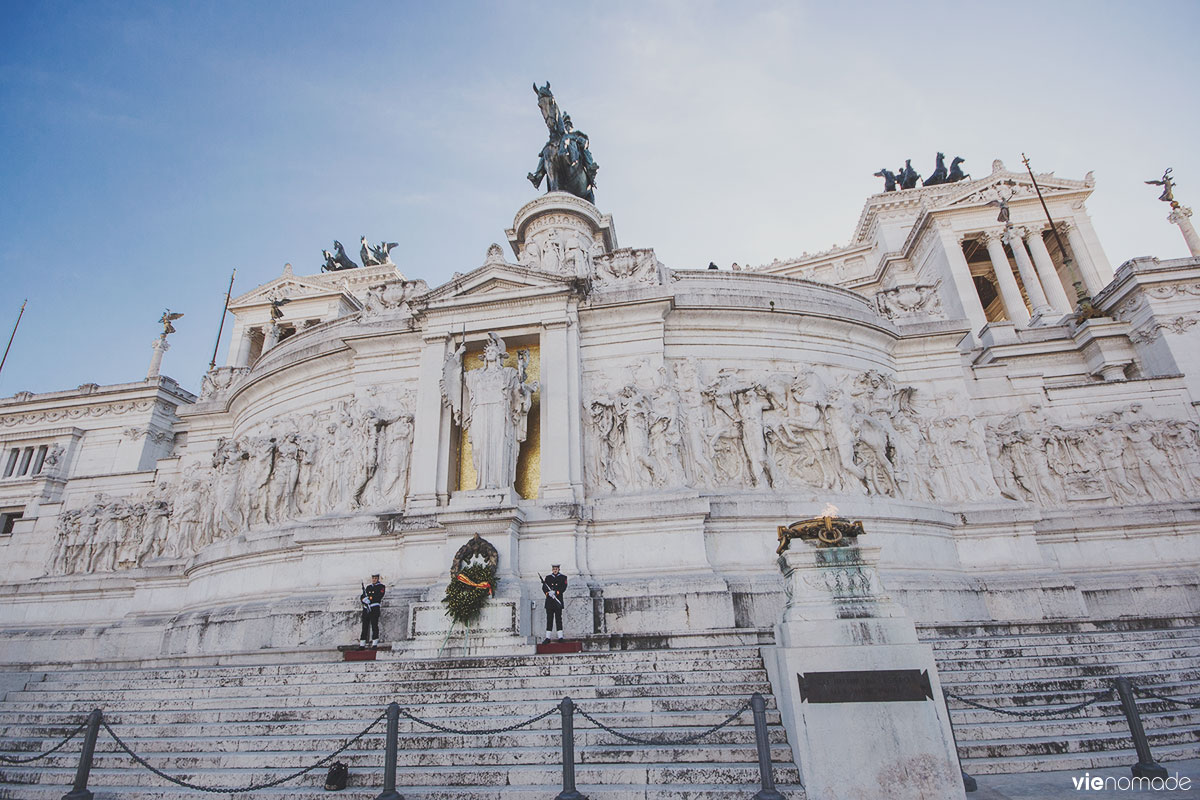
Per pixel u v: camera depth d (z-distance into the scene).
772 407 18.95
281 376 22.59
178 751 9.41
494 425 17.00
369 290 22.12
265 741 9.28
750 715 8.84
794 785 7.30
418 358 20.02
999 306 54.84
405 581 16.34
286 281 55.19
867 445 18.83
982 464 20.16
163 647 19.52
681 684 10.02
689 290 20.62
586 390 18.69
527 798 7.39
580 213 32.31
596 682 10.37
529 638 13.52
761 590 15.34
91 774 8.84
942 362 21.94
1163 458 21.84
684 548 16.09
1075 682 10.58
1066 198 48.34
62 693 13.07
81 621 23.64
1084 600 18.72
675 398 18.20
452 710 9.80
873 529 17.38
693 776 7.58
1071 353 33.00
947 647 12.49
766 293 21.59
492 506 15.74
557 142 35.31
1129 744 8.57
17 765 9.59
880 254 58.28
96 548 25.17
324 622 16.03
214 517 21.77
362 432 18.92
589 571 16.12
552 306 19.08
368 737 9.05
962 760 8.33
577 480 17.09
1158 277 30.97
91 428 43.69
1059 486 21.98
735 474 18.11
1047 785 7.47
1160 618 14.77
